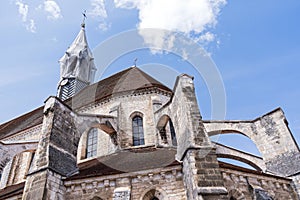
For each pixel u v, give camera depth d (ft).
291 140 62.59
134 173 46.06
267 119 68.23
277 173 61.11
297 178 57.31
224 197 38.99
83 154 73.61
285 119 65.87
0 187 78.43
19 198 50.39
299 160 59.11
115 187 45.60
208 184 40.34
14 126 106.83
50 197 44.11
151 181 45.47
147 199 44.57
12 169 81.82
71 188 47.14
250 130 69.46
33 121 98.32
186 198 42.73
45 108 57.21
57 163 49.14
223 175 47.26
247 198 47.83
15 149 67.77
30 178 47.01
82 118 62.49
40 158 48.88
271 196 51.55
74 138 57.31
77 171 52.85
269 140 65.77
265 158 65.00
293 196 55.57
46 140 51.06
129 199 42.42
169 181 45.14
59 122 55.11
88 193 46.09
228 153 70.79
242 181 49.42
